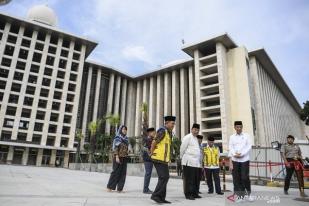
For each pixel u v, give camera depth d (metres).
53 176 14.58
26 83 58.72
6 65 58.47
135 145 34.16
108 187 7.79
